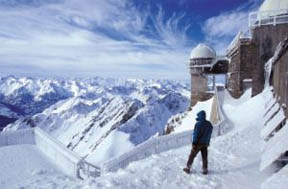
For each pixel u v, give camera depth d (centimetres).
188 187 571
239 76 2900
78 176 958
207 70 4247
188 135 1291
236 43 3028
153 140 1093
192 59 4397
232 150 935
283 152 620
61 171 1030
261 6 2975
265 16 2730
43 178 766
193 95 4484
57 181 701
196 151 658
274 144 746
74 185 615
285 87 1066
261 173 662
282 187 464
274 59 1462
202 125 650
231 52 3406
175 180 616
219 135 1466
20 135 1538
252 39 2797
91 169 940
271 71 2006
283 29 2603
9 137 1495
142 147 1031
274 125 1038
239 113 2205
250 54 2805
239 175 650
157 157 905
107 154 11550
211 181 608
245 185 582
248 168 707
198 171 684
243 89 2898
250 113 2016
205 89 4316
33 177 827
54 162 1182
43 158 1225
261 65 2712
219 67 4166
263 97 2194
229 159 812
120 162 914
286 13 2598
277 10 2636
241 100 2794
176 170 696
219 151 923
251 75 2827
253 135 1197
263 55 2712
